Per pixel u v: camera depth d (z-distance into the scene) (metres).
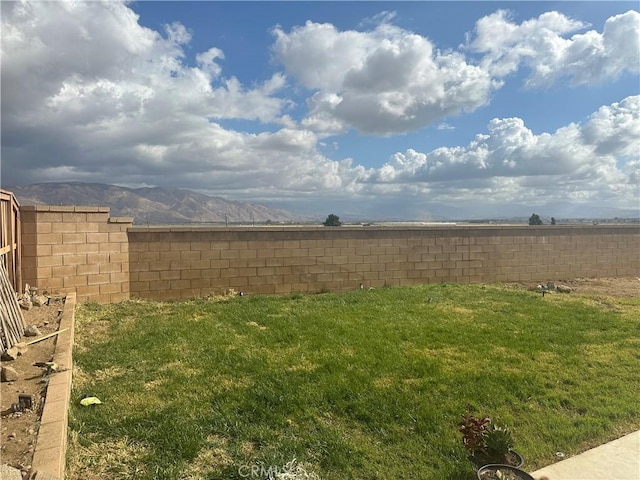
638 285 12.74
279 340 6.25
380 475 3.14
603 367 5.42
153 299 9.51
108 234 8.91
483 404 4.31
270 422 3.80
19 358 4.66
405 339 6.44
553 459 3.47
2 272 5.21
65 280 8.32
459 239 12.62
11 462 2.70
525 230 13.29
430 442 3.60
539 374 5.11
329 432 3.67
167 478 2.94
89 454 3.18
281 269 10.75
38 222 7.95
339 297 9.95
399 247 12.00
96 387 4.40
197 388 4.44
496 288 11.59
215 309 8.34
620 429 3.96
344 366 5.16
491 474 3.13
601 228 14.20
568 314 8.21
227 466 3.12
